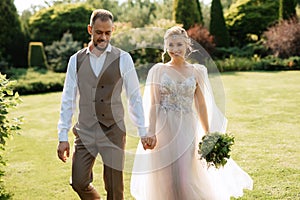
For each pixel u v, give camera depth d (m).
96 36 2.65
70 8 17.30
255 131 5.68
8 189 3.81
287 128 5.79
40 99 10.02
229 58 14.62
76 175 2.66
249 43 17.94
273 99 8.11
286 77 11.24
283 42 14.54
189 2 15.34
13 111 8.30
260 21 17.64
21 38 16.08
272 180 3.73
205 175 3.04
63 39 15.74
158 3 19.30
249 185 3.24
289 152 4.63
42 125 6.84
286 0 15.66
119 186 2.73
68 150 2.75
